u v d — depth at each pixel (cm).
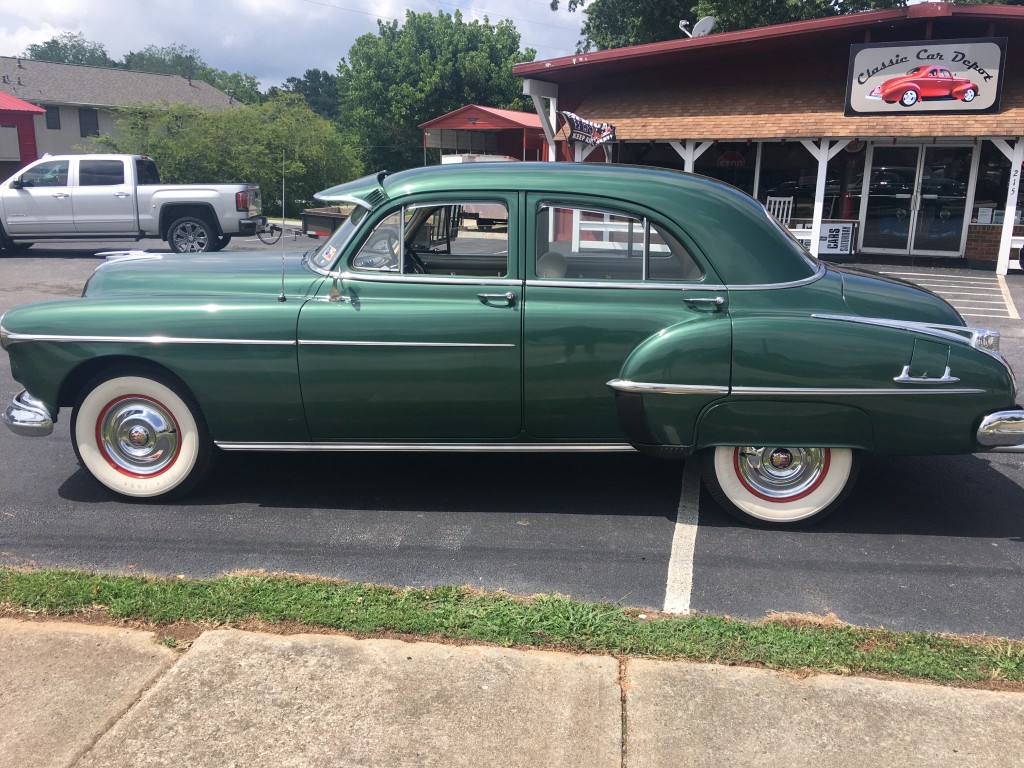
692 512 449
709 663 303
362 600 339
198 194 1551
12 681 284
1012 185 1430
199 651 302
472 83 4081
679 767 250
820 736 265
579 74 1769
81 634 312
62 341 414
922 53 1434
